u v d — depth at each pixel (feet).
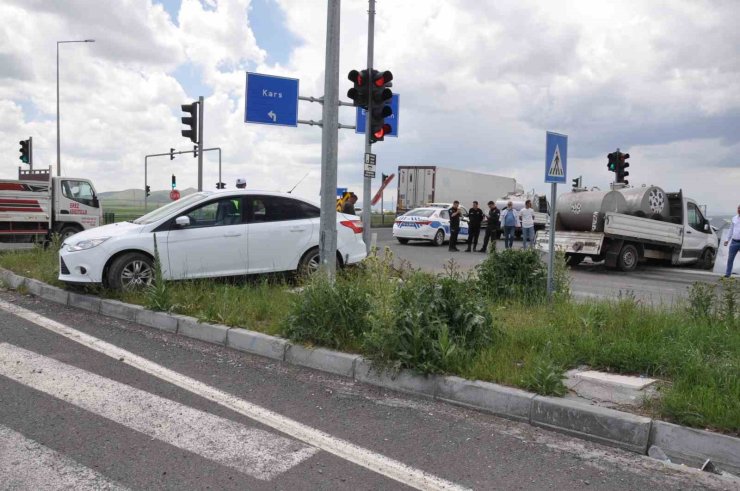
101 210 61.31
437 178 113.60
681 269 59.06
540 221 101.14
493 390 15.67
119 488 11.12
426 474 12.07
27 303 29.07
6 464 11.95
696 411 13.57
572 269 55.11
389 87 36.94
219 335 22.20
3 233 52.31
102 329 23.98
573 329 20.84
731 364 16.07
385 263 20.30
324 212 26.73
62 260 28.55
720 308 22.91
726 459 12.53
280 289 27.63
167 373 18.39
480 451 13.29
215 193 31.27
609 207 53.98
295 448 13.15
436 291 19.26
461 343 18.17
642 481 11.98
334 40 26.99
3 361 18.90
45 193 55.01
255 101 49.03
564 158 26.12
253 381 17.95
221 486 11.32
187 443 13.21
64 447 12.82
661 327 20.83
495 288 27.76
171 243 29.09
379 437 13.94
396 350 17.54
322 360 19.25
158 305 25.11
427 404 16.35
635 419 13.65
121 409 15.15
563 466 12.62
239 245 30.71
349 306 20.25
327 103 26.96
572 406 14.43
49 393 16.10
